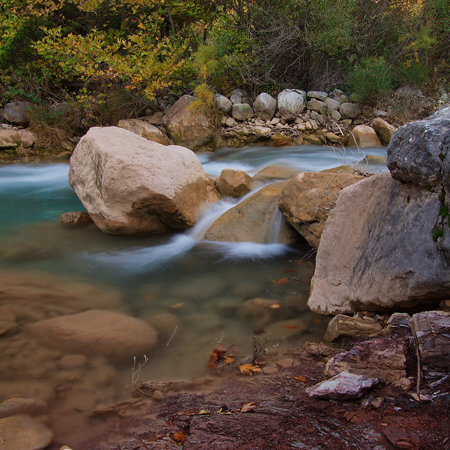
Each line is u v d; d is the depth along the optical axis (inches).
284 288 149.6
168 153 205.9
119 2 403.5
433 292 94.8
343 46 410.3
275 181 238.2
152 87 368.8
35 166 364.8
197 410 86.0
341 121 402.6
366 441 69.2
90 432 82.4
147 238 203.5
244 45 404.8
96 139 201.0
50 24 418.0
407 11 428.5
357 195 123.3
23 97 409.4
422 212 98.1
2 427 82.6
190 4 395.5
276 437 72.7
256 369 102.3
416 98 398.9
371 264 111.1
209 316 131.5
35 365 106.4
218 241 196.7
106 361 108.6
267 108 407.2
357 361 90.3
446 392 78.4
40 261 178.1
